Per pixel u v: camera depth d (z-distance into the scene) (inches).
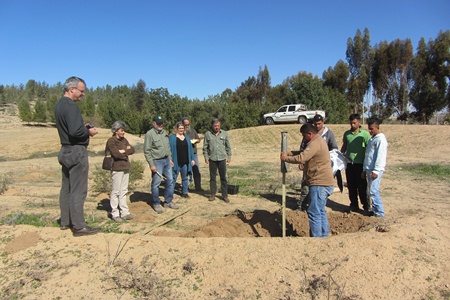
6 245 177.9
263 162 589.0
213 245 171.3
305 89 1492.4
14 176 464.8
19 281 151.5
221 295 138.0
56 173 491.8
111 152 238.5
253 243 170.1
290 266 149.5
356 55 2003.0
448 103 1581.0
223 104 1302.9
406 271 142.5
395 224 193.5
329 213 260.5
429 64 1583.4
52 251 171.2
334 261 149.7
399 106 1822.1
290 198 319.0
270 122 1208.2
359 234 175.3
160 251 168.7
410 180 398.6
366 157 245.6
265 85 2561.5
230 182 401.7
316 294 133.0
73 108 178.1
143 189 366.6
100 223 241.9
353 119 259.9
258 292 137.6
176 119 1024.2
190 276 150.5
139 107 2401.6
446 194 324.2
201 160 635.5
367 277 139.6
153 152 268.8
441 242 170.9
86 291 144.9
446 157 577.9
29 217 240.7
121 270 155.7
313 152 188.4
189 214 270.4
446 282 138.8
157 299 136.9
